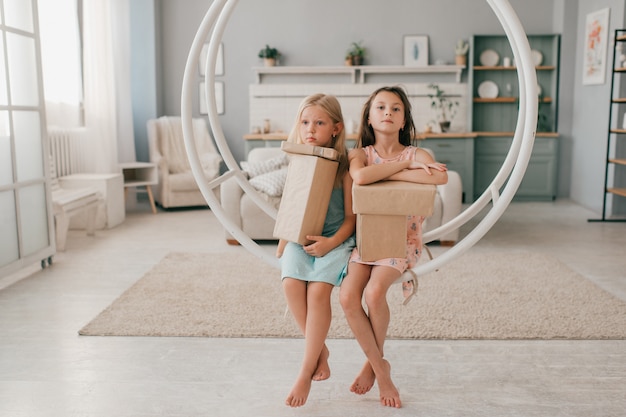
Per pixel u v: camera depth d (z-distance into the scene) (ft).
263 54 24.29
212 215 20.79
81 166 20.18
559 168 24.25
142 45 24.08
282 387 7.23
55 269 13.15
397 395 6.63
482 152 23.67
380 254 6.18
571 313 9.78
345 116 24.88
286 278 6.38
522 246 15.37
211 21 6.52
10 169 12.00
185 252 14.58
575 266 13.21
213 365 7.89
